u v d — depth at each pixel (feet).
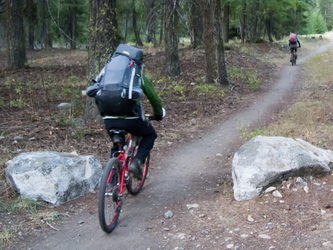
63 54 88.89
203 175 17.69
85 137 22.34
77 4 113.91
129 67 11.89
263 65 65.31
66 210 14.01
